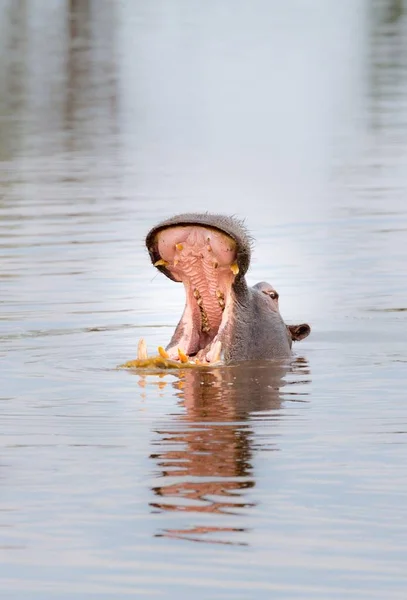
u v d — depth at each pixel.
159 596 28.59
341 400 46.06
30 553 30.86
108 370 51.53
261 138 132.75
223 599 28.41
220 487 35.38
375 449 39.06
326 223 88.31
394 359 53.62
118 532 32.06
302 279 71.06
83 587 29.08
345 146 126.56
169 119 147.62
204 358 52.88
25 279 70.75
